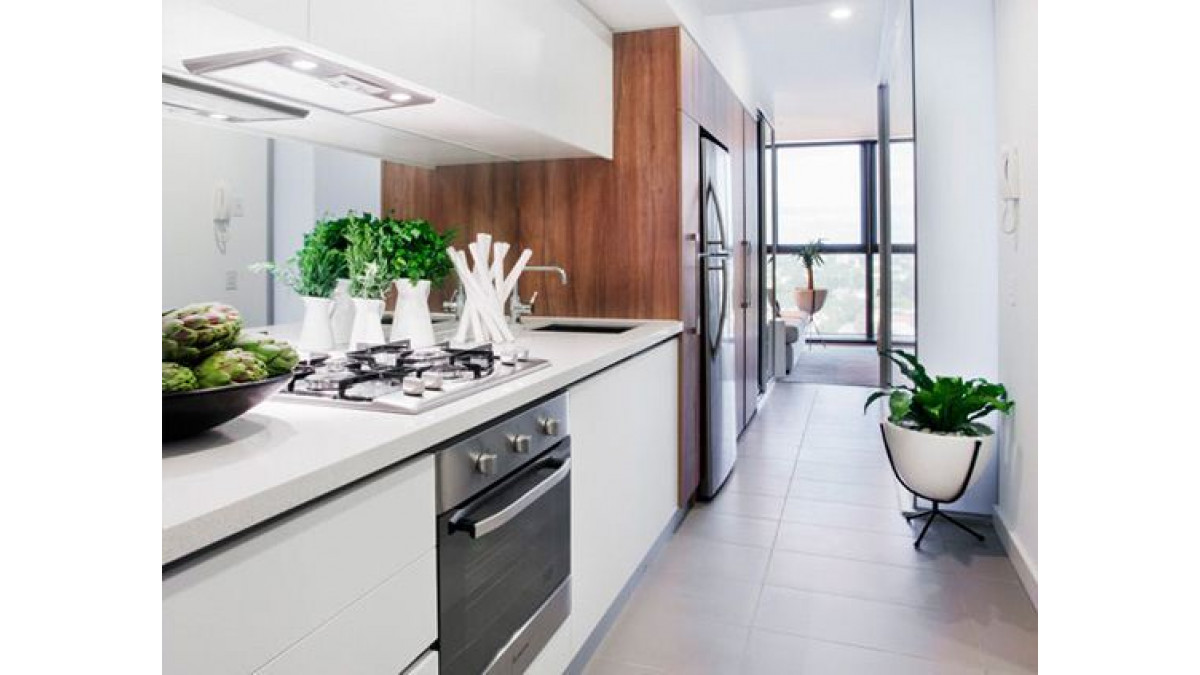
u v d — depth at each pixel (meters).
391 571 1.12
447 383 1.50
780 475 3.84
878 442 4.51
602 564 2.12
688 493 3.16
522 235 3.14
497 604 1.47
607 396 2.15
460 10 1.82
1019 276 2.61
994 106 3.03
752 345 5.18
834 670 2.00
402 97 1.77
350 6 1.43
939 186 3.11
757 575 2.61
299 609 0.93
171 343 1.04
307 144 2.15
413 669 1.19
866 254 9.82
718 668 2.02
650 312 3.03
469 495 1.35
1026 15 2.44
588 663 2.04
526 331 2.74
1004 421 2.90
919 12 3.10
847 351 9.16
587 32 2.73
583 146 2.69
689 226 3.11
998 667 2.01
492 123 2.12
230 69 1.50
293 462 0.97
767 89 6.37
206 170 1.77
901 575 2.60
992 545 2.85
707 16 3.58
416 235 2.03
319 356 1.69
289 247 2.07
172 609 0.76
